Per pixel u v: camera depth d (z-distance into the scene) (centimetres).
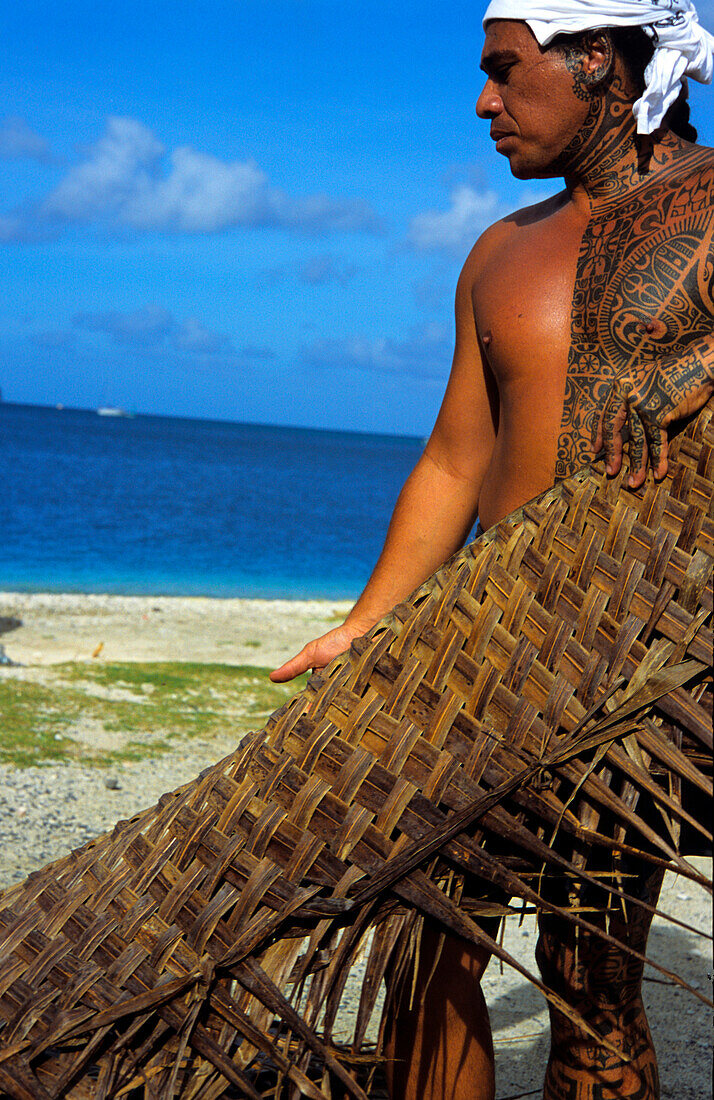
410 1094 156
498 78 154
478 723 122
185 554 2967
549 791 121
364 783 121
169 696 741
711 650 118
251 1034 119
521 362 157
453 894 124
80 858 130
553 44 146
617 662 120
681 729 121
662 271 143
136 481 5484
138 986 118
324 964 122
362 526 4212
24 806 485
